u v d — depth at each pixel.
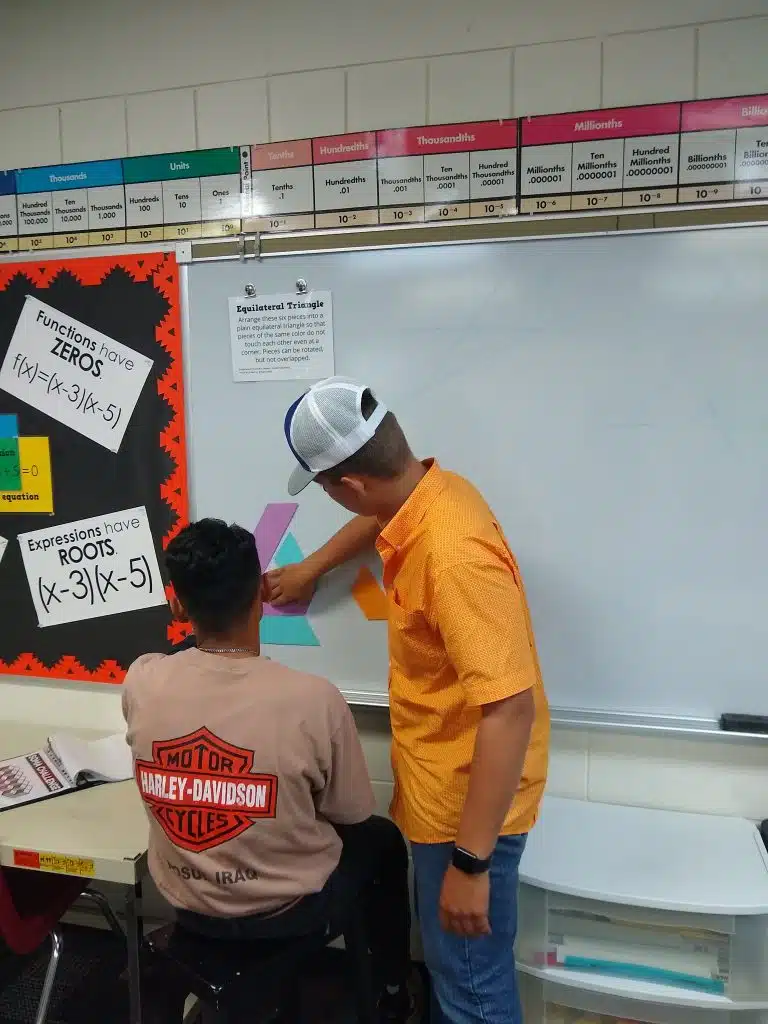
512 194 1.50
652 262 1.46
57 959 1.51
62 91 1.72
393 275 1.57
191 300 1.68
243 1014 1.15
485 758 1.06
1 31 1.75
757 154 1.40
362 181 1.57
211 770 1.14
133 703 1.21
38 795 1.50
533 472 1.55
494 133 1.50
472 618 1.05
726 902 1.25
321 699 1.19
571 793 1.62
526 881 1.32
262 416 1.67
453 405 1.57
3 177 1.77
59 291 1.76
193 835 1.15
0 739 1.79
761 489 1.45
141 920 1.95
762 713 1.50
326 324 1.62
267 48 1.60
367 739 1.71
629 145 1.45
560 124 1.47
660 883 1.30
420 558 1.12
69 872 1.31
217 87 1.63
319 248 1.60
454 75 1.51
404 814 1.30
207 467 1.72
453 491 1.18
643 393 1.49
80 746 1.67
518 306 1.52
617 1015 1.36
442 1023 1.30
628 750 1.58
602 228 1.47
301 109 1.59
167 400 1.72
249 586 1.20
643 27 1.42
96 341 1.75
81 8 1.69
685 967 1.32
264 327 1.65
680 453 1.48
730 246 1.42
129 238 1.71
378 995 1.46
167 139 1.67
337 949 1.91
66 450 1.81
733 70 1.40
